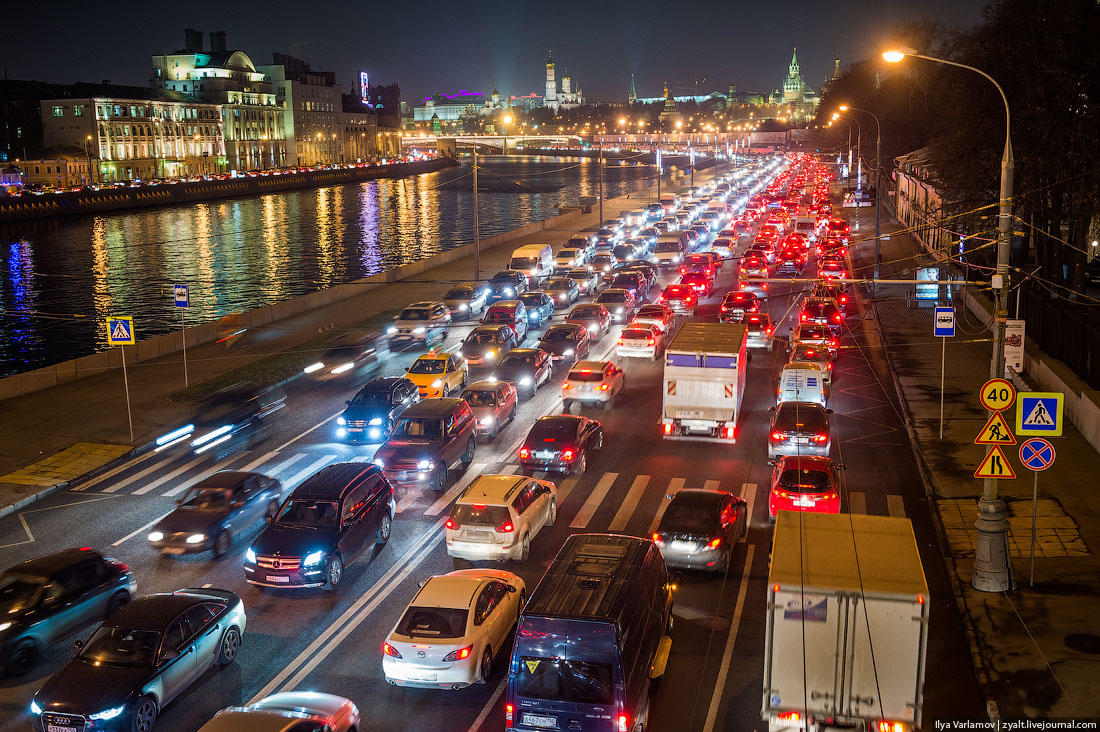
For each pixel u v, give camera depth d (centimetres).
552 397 3353
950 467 2494
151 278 9419
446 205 17262
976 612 1697
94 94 18938
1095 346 2719
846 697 1184
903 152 11000
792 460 2169
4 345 6575
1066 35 3428
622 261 6450
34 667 1667
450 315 4606
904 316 4628
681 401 2725
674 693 1471
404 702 1482
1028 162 3588
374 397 2966
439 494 2462
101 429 3075
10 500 2467
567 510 2291
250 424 3125
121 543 2200
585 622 1242
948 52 8306
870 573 1213
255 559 1881
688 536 1858
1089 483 2316
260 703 1330
